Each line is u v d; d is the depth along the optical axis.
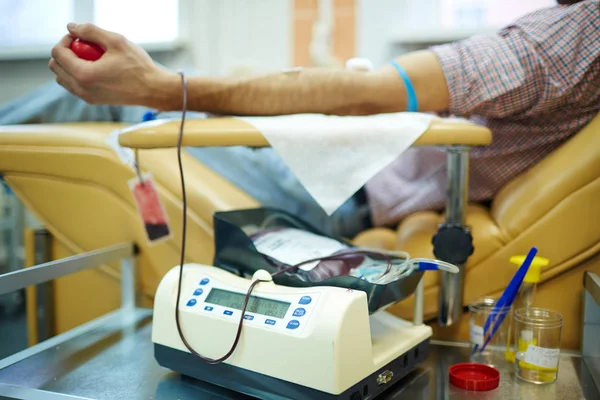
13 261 1.86
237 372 0.65
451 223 0.80
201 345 0.68
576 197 0.80
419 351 0.75
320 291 0.63
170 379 0.74
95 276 1.09
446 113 1.00
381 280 0.67
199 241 0.97
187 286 0.72
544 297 0.84
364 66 0.86
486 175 0.93
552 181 0.81
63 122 1.14
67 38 0.74
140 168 0.99
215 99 0.80
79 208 1.04
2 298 1.85
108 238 1.04
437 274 0.85
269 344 0.62
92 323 0.95
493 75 0.81
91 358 0.81
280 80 0.81
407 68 0.83
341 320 0.58
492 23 1.91
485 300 0.82
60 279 1.12
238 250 0.76
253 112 0.82
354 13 1.96
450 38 1.85
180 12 2.10
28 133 1.03
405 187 1.03
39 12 2.34
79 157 1.00
